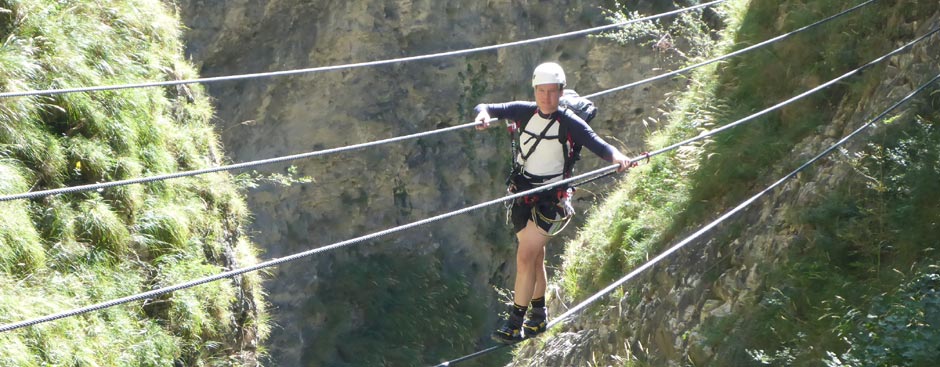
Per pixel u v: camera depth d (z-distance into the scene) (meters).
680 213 20.39
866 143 16.78
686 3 45.88
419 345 44.44
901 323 12.81
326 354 43.62
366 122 46.12
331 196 46.56
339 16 44.38
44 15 18.34
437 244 48.00
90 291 16.16
